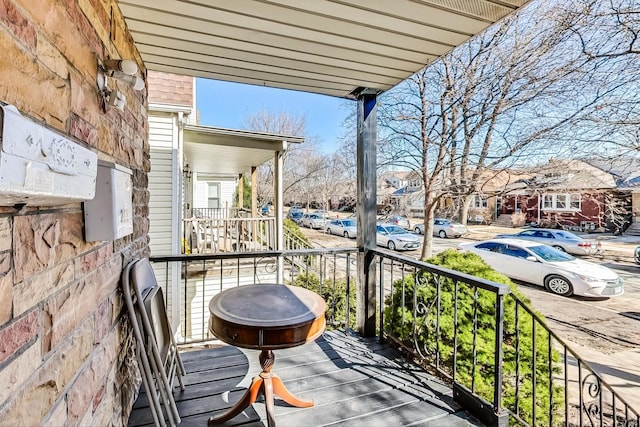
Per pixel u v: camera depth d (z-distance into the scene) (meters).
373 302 2.90
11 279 0.72
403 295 2.64
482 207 14.49
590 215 9.92
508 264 7.45
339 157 15.13
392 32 1.95
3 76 0.67
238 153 6.41
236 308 1.64
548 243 9.71
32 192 0.62
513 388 2.88
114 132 1.52
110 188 1.20
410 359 2.49
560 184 7.66
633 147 5.96
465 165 8.52
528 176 8.00
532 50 7.00
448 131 8.67
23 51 0.76
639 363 4.28
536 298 6.45
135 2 1.63
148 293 1.74
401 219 12.88
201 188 14.49
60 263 0.97
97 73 1.29
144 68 2.33
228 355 2.53
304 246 8.22
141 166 2.13
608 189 7.63
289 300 1.78
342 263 9.83
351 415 1.83
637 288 6.92
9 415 0.70
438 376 2.29
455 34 1.97
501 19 1.82
